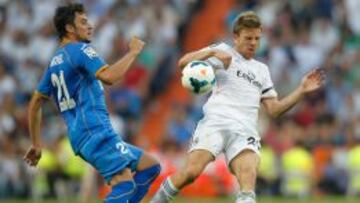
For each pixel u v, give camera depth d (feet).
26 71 233.14
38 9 247.91
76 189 196.85
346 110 222.07
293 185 198.70
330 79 227.20
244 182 94.22
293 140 203.72
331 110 221.25
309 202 176.35
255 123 98.27
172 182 95.91
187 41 241.14
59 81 93.86
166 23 240.32
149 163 95.30
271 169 198.70
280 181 199.41
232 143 96.99
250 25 98.22
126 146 93.71
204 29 242.78
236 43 99.30
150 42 233.76
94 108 92.68
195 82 95.35
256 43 98.58
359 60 236.02
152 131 222.28
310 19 243.81
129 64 91.56
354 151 201.46
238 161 95.86
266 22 241.14
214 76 96.43
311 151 205.26
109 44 234.58
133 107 216.95
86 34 94.99
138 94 220.43
